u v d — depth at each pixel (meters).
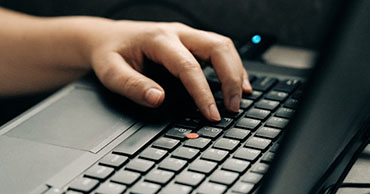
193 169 0.34
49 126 0.42
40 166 0.36
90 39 0.55
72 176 0.34
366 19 0.34
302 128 0.28
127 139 0.39
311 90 0.27
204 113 0.42
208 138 0.39
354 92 0.34
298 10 0.69
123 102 0.45
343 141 0.33
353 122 0.34
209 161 0.35
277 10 0.70
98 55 0.51
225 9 0.73
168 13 0.75
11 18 0.64
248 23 0.72
